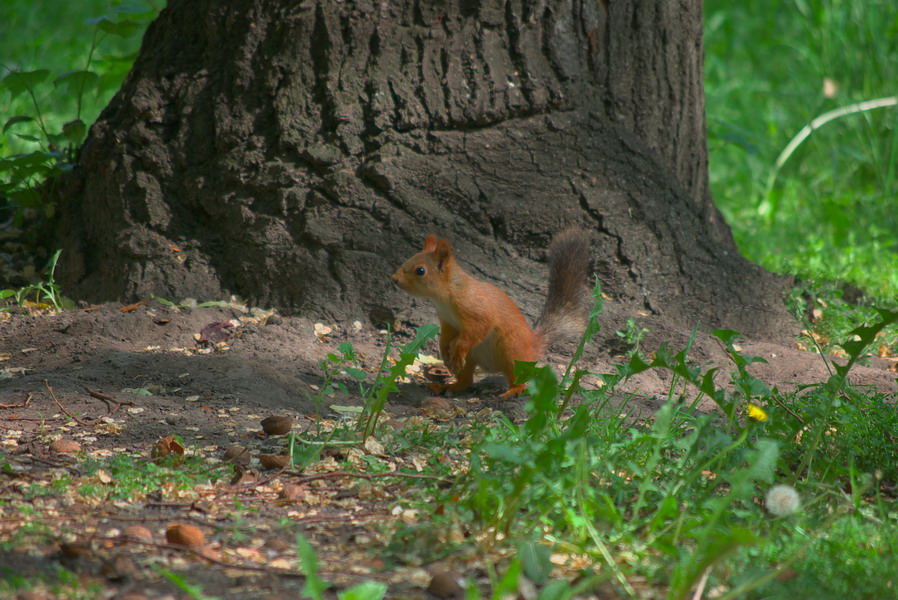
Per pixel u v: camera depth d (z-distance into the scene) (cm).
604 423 704
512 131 1109
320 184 1069
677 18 1184
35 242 1211
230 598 463
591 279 1085
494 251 1068
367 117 1086
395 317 1020
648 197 1123
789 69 2375
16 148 1652
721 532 493
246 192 1088
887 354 1094
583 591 475
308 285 1041
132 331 979
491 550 520
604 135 1137
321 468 670
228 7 1116
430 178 1080
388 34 1088
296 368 912
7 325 993
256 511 589
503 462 567
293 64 1089
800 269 1361
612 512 520
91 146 1149
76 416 762
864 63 1966
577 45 1123
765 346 1025
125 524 559
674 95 1196
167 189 1115
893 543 516
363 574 498
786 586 468
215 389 835
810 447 637
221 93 1112
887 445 676
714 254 1135
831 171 1923
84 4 2481
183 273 1071
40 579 466
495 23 1095
